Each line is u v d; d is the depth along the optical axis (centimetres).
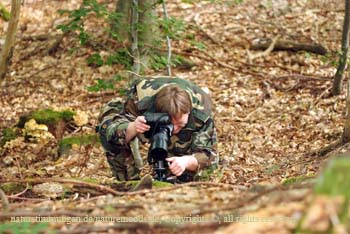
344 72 1077
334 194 328
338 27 1333
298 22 1359
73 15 914
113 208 450
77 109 1109
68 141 930
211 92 1124
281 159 850
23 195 584
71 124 1009
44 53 1304
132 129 627
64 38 1323
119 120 654
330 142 902
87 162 887
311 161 787
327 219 338
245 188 495
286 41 1261
